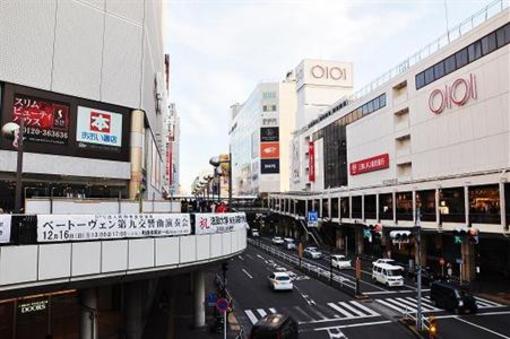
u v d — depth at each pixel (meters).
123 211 17.45
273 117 129.25
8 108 23.34
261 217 99.81
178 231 16.78
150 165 37.69
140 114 30.41
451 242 44.72
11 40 23.39
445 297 27.94
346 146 67.69
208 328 23.34
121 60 29.44
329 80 107.56
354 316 26.52
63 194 25.94
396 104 51.94
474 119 37.97
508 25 34.22
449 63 41.66
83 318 15.83
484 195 35.56
